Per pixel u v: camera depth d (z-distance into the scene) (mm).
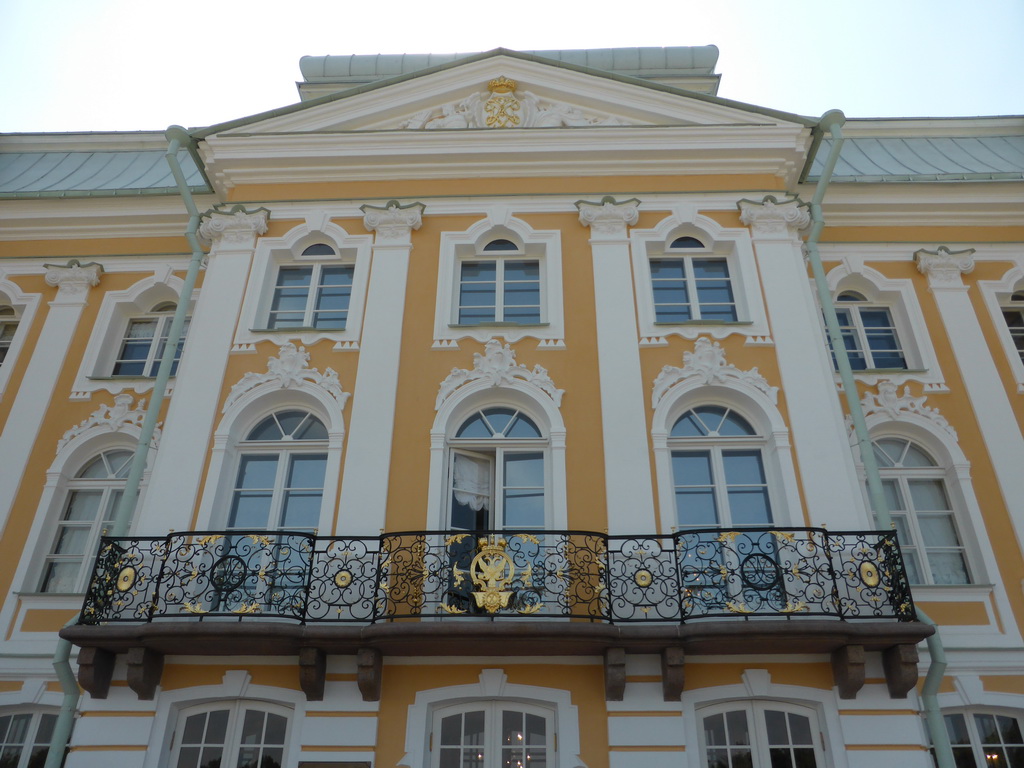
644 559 9312
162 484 10102
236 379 10938
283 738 9023
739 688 8945
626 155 12633
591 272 11750
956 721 9414
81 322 12922
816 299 12578
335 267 12344
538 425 10688
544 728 8945
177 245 13617
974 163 14578
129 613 9039
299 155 12664
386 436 10359
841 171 14383
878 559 9078
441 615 8773
